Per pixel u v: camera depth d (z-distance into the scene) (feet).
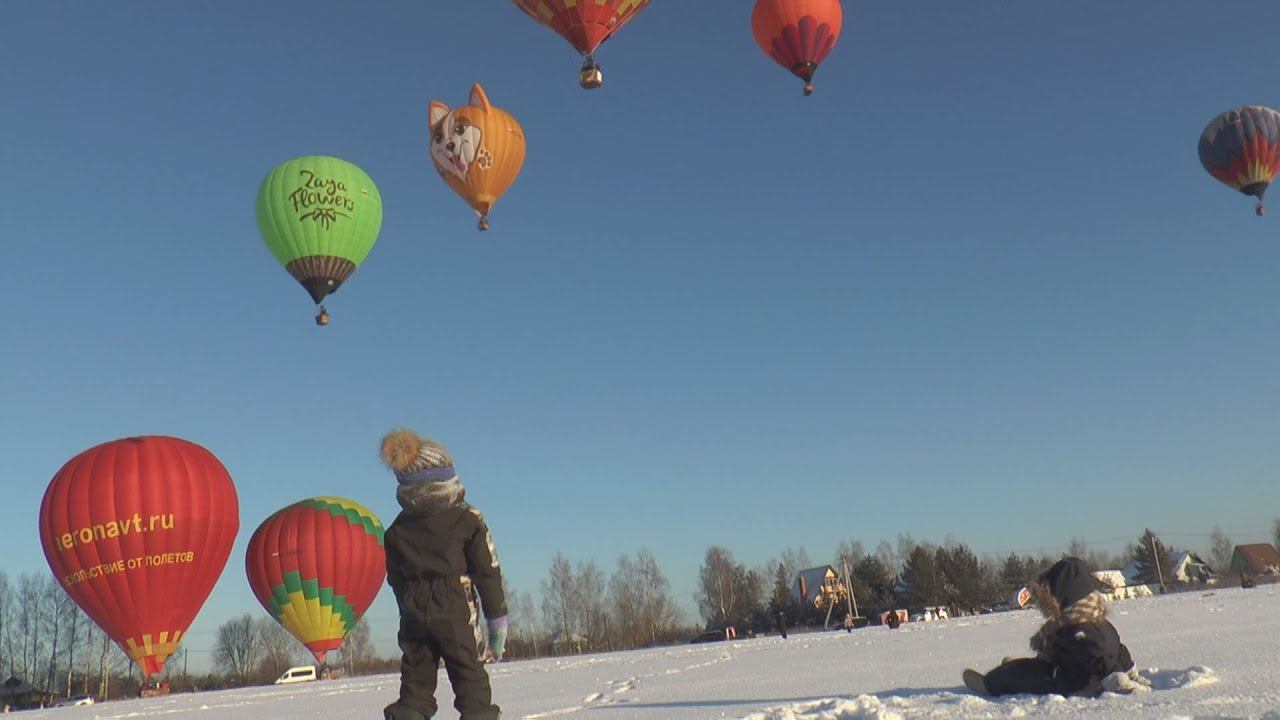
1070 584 22.56
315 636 129.90
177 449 105.60
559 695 44.37
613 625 331.57
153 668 100.12
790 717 22.30
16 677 276.00
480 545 18.92
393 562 18.85
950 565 320.29
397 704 18.31
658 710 29.58
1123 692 21.42
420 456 18.95
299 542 129.59
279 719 45.65
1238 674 23.11
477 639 18.62
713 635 259.39
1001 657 41.52
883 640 76.38
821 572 321.11
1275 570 348.59
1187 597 121.29
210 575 104.53
